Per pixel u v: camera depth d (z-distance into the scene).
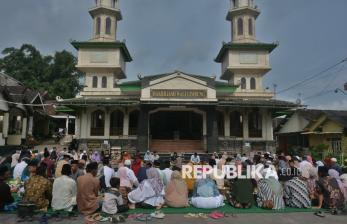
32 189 8.27
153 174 9.62
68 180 8.36
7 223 7.48
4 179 8.84
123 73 36.59
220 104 25.66
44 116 40.56
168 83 25.55
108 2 35.78
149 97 25.39
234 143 27.27
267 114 27.70
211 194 9.31
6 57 54.69
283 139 38.66
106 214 8.26
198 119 30.05
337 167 11.38
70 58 53.91
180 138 29.59
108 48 34.09
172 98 25.38
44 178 8.56
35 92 36.62
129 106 27.28
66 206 8.18
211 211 8.91
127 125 27.41
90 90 28.92
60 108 31.38
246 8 34.81
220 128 27.83
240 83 32.12
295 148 30.77
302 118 33.91
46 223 7.46
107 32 35.56
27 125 33.75
